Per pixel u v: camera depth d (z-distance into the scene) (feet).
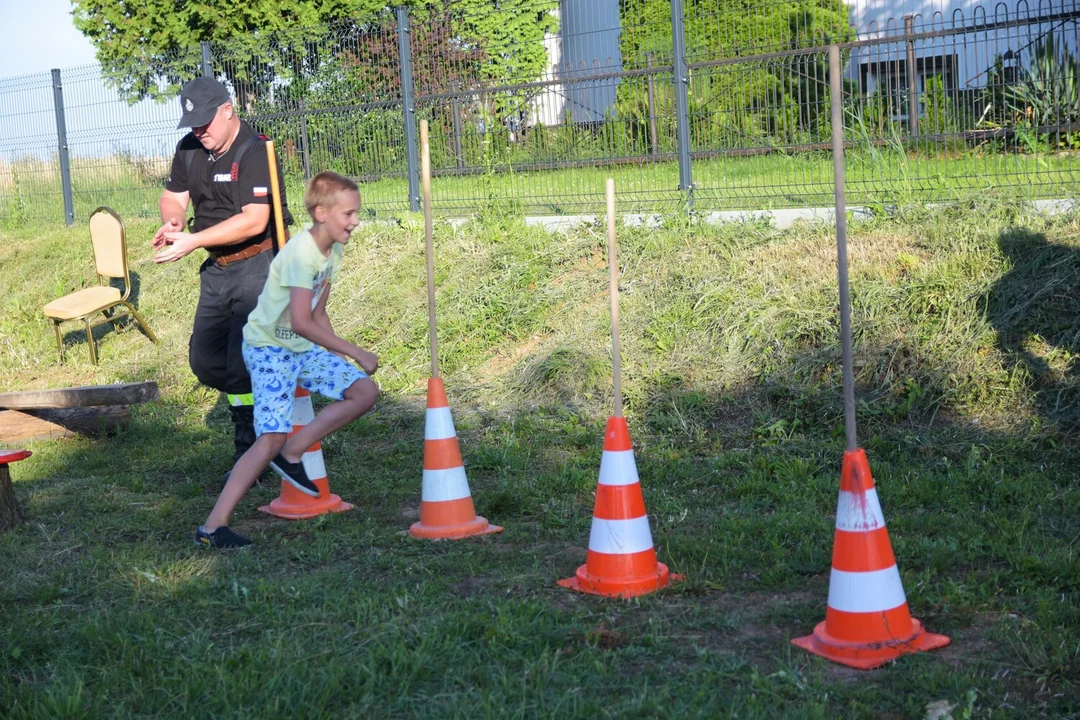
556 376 23.93
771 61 29.45
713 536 14.66
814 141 29.19
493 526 15.60
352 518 16.63
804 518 14.96
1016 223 24.03
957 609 11.60
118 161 45.55
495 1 35.22
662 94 31.12
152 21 71.05
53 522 16.79
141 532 16.22
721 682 10.14
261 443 15.38
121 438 23.67
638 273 27.53
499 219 32.86
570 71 32.91
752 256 26.32
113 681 10.48
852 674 10.26
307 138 38.47
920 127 27.94
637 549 12.69
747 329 23.35
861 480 10.78
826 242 25.81
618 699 9.89
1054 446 17.94
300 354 15.55
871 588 10.62
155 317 35.29
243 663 10.75
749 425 20.83
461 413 23.53
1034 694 9.69
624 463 12.80
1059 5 25.71
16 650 11.23
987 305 21.54
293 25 69.46
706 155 30.48
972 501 15.83
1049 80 26.09
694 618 11.69
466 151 34.94
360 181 37.40
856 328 22.20
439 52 35.81
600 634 11.27
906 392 20.42
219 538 15.11
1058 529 14.30
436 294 29.84
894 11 46.80
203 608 12.47
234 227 18.39
